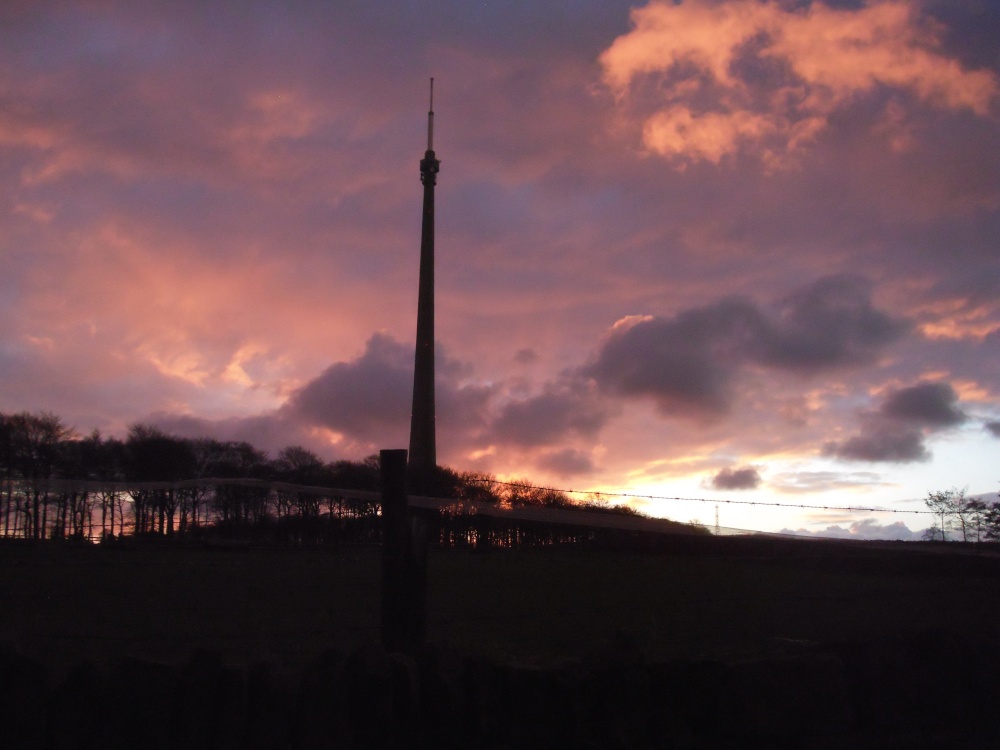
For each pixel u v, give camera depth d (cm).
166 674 521
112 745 506
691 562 2042
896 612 1346
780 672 632
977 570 1586
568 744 563
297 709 525
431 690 560
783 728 621
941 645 727
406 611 604
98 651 879
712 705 608
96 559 1970
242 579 1911
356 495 999
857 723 679
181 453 5131
